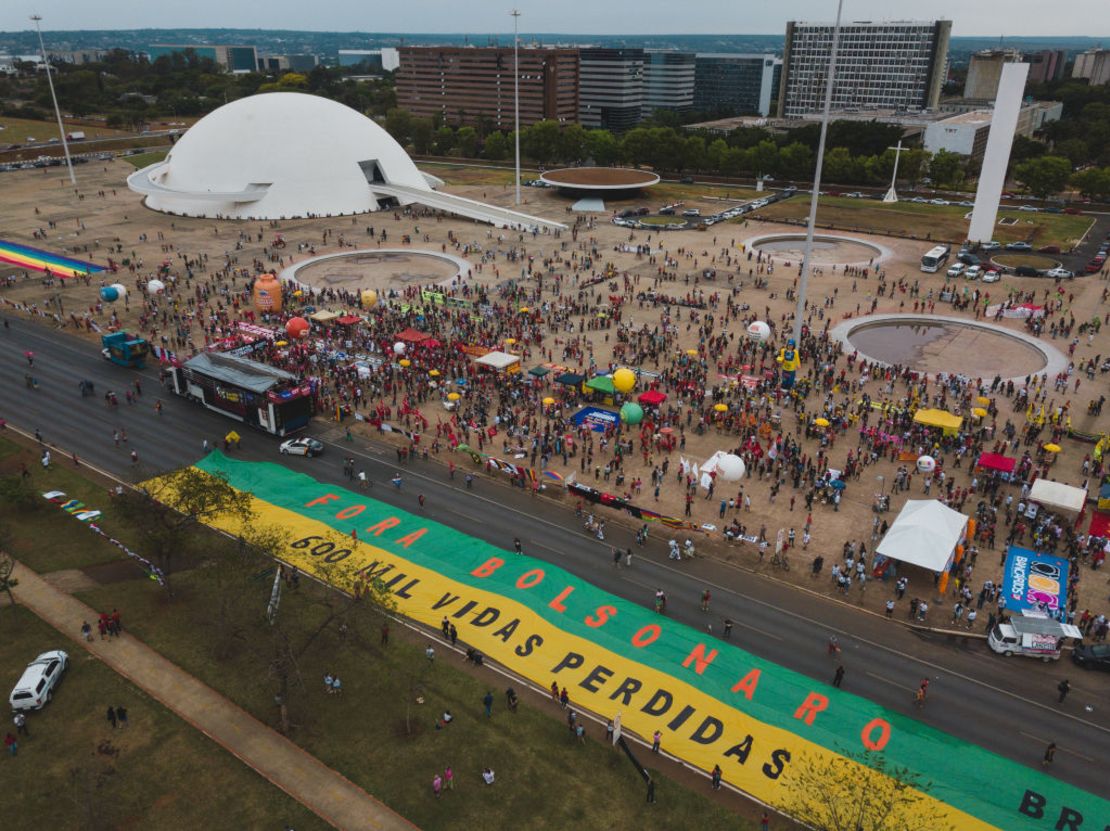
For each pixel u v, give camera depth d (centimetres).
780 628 5159
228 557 5403
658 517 6253
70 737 4116
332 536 5972
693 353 9462
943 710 4512
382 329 10206
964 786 4006
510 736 4238
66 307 11125
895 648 5006
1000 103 14262
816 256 14550
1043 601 5256
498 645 4944
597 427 7656
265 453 7262
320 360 9050
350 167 18238
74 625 4931
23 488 6053
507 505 6531
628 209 18275
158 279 12388
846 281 12975
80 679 4497
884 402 8300
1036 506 6269
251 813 3712
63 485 6581
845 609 5359
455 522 6250
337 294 12056
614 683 4659
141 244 14800
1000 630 4959
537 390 8500
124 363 9088
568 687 4628
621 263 13925
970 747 4244
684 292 12225
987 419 8044
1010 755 4216
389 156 19438
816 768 4072
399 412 7994
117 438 7306
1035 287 12638
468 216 17325
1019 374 9375
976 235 15250
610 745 4225
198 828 3628
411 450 7344
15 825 3619
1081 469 7094
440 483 6838
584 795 3894
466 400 8269
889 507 6506
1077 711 4534
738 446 7462
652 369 9169
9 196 19050
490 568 5666
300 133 17838
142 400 8306
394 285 12581
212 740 4125
